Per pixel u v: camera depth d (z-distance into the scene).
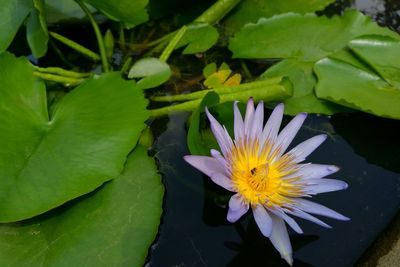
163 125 0.76
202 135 0.73
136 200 0.68
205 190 0.72
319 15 0.87
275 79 0.76
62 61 0.81
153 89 0.79
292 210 0.66
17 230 0.67
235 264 0.68
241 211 0.66
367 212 0.71
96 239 0.66
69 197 0.67
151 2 0.84
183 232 0.69
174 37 0.80
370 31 0.81
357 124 0.77
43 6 0.75
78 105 0.72
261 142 0.70
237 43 0.81
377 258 0.68
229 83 0.79
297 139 0.75
